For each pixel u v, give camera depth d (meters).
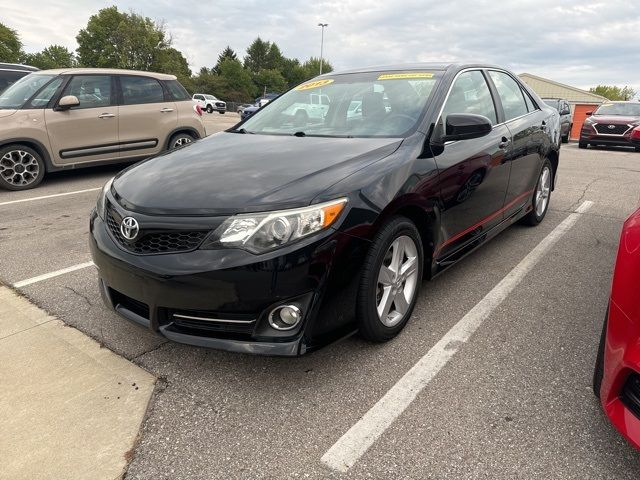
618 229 5.06
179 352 2.74
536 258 4.17
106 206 2.70
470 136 3.04
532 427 2.13
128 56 58.59
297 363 2.62
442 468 1.91
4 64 9.98
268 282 2.16
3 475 1.89
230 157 2.83
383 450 2.01
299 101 3.81
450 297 3.41
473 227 3.48
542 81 41.59
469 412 2.23
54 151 7.18
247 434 2.11
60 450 2.02
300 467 1.93
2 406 2.28
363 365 2.59
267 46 102.75
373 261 2.46
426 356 2.67
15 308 3.25
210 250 2.19
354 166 2.56
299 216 2.19
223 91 74.50
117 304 2.63
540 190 4.98
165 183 2.55
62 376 2.52
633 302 1.71
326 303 2.29
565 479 1.86
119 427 2.16
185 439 2.09
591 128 14.55
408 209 2.73
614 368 1.76
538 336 2.89
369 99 3.44
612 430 2.11
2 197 6.54
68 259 4.17
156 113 8.16
